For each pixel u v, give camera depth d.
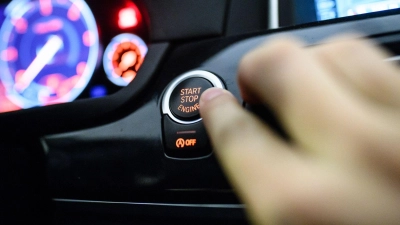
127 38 0.30
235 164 0.12
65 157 0.28
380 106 0.11
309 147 0.11
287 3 0.28
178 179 0.24
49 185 0.28
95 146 0.27
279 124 0.12
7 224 0.30
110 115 0.28
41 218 0.30
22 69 0.32
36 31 0.32
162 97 0.26
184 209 0.25
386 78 0.12
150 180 0.25
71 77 0.31
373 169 0.10
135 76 0.28
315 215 0.10
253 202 0.11
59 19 0.31
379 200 0.09
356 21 0.24
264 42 0.26
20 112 0.30
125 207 0.26
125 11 0.30
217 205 0.24
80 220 0.28
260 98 0.13
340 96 0.11
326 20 0.25
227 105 0.14
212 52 0.27
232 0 0.29
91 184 0.27
